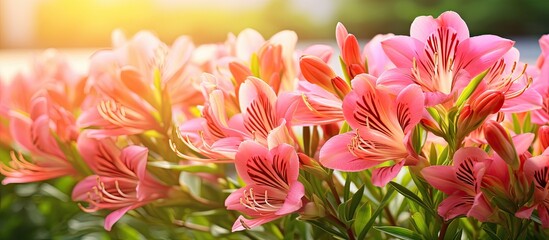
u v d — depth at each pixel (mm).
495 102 690
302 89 765
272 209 729
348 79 740
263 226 871
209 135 764
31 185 1164
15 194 1188
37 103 887
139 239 1052
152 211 910
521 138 696
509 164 689
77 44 5086
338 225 746
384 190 825
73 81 982
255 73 783
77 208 1091
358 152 712
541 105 718
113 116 839
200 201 865
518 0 4652
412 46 715
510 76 717
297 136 835
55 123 896
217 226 906
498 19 4691
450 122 708
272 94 735
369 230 802
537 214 728
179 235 986
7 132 1112
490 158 693
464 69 710
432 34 714
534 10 4672
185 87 881
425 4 4840
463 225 787
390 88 703
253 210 730
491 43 708
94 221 1090
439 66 714
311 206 734
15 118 922
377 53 806
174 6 5355
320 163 735
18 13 4707
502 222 718
